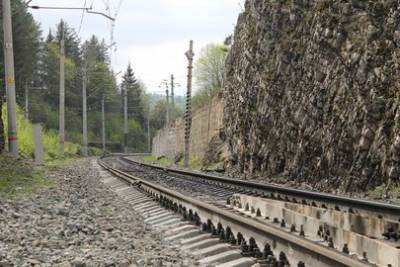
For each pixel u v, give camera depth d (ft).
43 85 361.51
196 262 22.57
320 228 21.08
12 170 66.28
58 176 75.31
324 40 67.92
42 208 39.73
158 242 28.12
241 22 118.62
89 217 36.40
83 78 248.93
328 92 65.41
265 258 21.52
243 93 97.76
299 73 75.72
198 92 285.84
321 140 66.28
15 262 21.54
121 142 418.72
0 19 161.89
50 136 183.73
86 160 178.91
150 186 52.03
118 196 56.24
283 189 47.50
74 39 468.34
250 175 88.33
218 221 27.58
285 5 83.30
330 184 62.39
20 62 238.48
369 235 24.27
